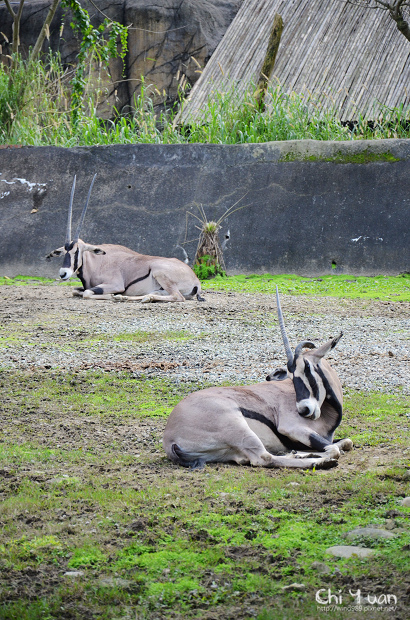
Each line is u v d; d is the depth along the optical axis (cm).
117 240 2044
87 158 2134
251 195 2027
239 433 564
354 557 384
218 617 332
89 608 343
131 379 869
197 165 2083
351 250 1928
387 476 518
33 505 473
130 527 435
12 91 2320
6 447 615
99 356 996
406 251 1891
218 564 384
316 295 1598
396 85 2295
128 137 2331
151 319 1293
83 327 1215
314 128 2219
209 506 467
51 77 2744
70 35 3009
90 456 595
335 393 610
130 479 532
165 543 411
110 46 2428
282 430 592
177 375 884
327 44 2527
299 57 2522
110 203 2084
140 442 636
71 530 432
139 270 1567
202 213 2022
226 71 2567
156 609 341
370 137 2202
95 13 2998
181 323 1253
